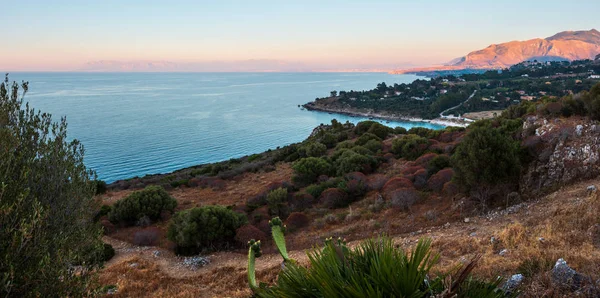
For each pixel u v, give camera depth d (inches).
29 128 161.0
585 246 287.9
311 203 951.0
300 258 551.5
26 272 125.3
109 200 1268.5
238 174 1637.6
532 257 257.3
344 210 848.3
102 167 2800.2
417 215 673.0
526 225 427.5
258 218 854.5
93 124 4854.8
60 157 167.5
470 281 83.4
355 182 971.9
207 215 713.6
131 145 3609.7
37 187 154.9
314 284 74.9
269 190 1111.6
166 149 3491.6
